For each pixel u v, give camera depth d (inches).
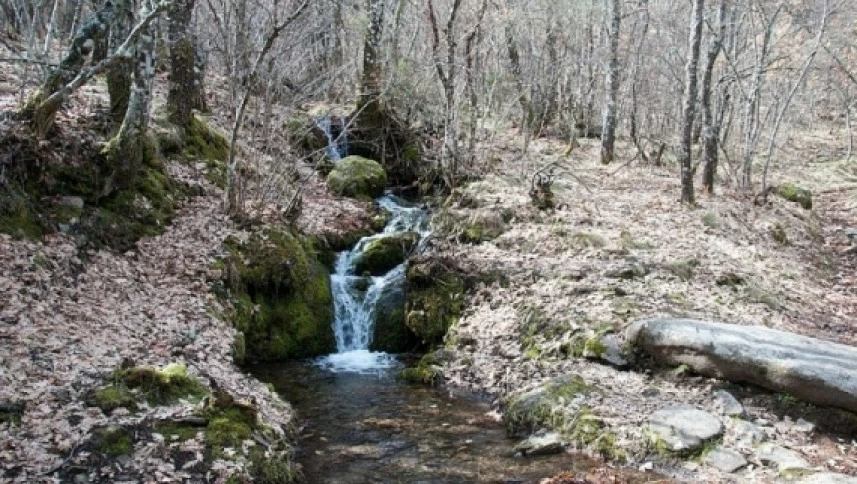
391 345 440.1
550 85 879.1
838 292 478.9
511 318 401.1
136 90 390.9
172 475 224.4
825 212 766.5
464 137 686.5
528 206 549.0
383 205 583.5
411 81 705.6
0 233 325.7
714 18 834.2
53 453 221.0
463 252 476.1
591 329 359.9
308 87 524.7
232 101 466.3
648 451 272.5
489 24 792.3
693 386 313.4
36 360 265.7
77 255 348.5
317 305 436.1
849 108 1193.4
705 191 665.6
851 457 263.9
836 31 1075.9
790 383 286.5
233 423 256.2
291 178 490.6
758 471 256.8
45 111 357.4
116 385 259.0
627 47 1019.3
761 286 440.5
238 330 380.8
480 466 275.6
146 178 423.2
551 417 303.3
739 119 999.0
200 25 640.4
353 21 788.0
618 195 633.0
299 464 271.0
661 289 404.8
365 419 323.9
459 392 359.3
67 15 593.0
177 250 393.7
